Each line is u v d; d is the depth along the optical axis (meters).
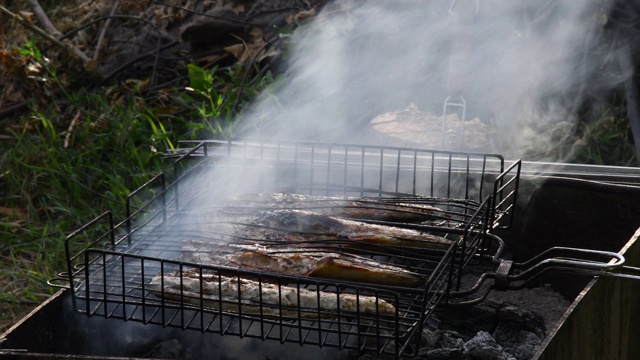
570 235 2.70
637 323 2.35
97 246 3.59
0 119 4.63
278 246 2.01
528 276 1.91
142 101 4.46
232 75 4.48
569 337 1.75
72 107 4.61
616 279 2.05
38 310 1.93
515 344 2.38
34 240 3.73
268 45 4.61
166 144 4.14
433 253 2.02
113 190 3.86
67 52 4.89
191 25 4.73
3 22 5.18
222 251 1.97
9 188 4.17
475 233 2.15
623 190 2.55
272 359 2.17
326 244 2.04
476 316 2.47
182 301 1.76
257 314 1.79
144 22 4.98
